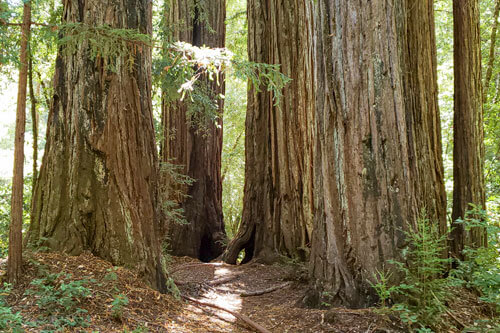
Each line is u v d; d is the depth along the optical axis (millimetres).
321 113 5289
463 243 5805
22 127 3920
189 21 11023
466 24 6098
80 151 4656
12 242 3854
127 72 4793
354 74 4988
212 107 9117
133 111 4816
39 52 7184
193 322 4285
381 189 4801
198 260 9766
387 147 4828
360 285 4766
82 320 3512
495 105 10312
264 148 9258
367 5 4953
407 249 4645
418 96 5324
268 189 9023
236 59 4012
